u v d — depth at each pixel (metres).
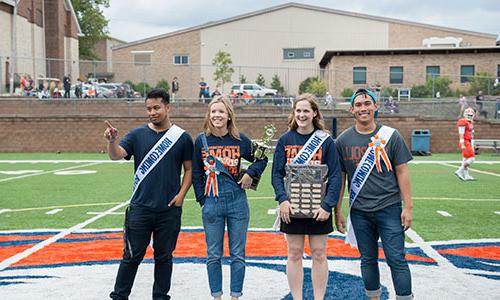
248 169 4.95
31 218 9.59
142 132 4.98
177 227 4.98
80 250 7.19
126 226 4.89
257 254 6.92
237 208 4.96
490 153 25.44
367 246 4.69
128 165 20.06
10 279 5.86
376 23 46.78
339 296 5.25
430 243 7.51
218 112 4.92
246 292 5.43
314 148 4.71
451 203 10.98
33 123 26.67
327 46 47.16
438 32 46.50
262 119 26.66
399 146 4.59
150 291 5.52
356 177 4.66
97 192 12.95
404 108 28.11
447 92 28.64
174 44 47.34
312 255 4.78
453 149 26.17
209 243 4.94
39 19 41.31
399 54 37.72
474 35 46.22
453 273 6.05
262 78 31.95
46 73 38.81
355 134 4.73
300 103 4.75
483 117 27.67
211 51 47.28
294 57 47.38
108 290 5.48
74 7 56.75
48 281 5.79
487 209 10.28
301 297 4.78
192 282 5.77
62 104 28.22
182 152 5.00
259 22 47.28
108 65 31.88
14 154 25.64
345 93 30.91
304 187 4.59
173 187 4.93
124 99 28.41
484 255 6.86
